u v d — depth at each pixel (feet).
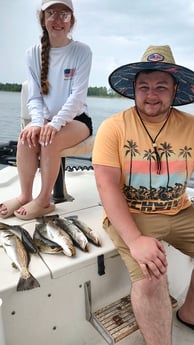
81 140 5.41
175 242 4.05
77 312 3.92
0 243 3.95
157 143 3.67
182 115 3.90
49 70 5.49
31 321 3.52
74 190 6.14
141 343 3.91
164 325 3.24
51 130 4.66
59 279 3.55
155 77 3.53
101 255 3.82
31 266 3.51
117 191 3.62
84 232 4.17
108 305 4.19
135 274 3.33
